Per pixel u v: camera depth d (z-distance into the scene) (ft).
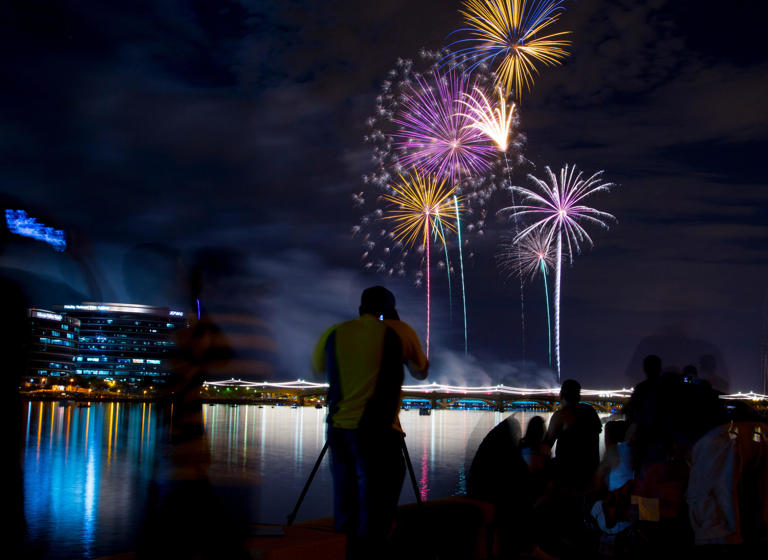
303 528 18.29
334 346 17.56
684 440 21.07
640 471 22.20
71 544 79.77
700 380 22.29
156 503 14.71
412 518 20.39
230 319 14.71
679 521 21.66
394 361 17.39
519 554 23.36
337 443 17.40
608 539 22.40
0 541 11.23
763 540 19.89
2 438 11.06
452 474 205.36
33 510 107.96
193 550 14.66
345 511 17.44
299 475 201.46
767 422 20.71
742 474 20.07
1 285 10.79
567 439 26.53
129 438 287.07
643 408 22.07
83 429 351.46
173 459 14.62
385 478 17.12
